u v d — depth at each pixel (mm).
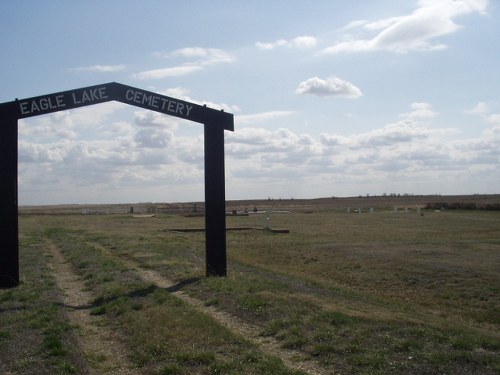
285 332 10555
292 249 33125
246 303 13070
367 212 89688
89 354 9703
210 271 18250
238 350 9539
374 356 8836
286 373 8211
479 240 36875
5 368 8648
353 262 27172
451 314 17688
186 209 101188
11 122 17031
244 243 37125
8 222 17016
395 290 21562
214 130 18344
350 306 13578
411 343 9539
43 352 9414
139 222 63062
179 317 11945
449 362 8617
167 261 22516
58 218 78562
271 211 99375
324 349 9375
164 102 17953
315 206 147875
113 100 17641
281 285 16500
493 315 17234
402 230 48406
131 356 9531
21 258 24625
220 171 18359
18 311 12852
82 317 12859
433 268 24109
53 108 17266
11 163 17047
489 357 8938
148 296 14680
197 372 8539
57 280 18641
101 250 27812
